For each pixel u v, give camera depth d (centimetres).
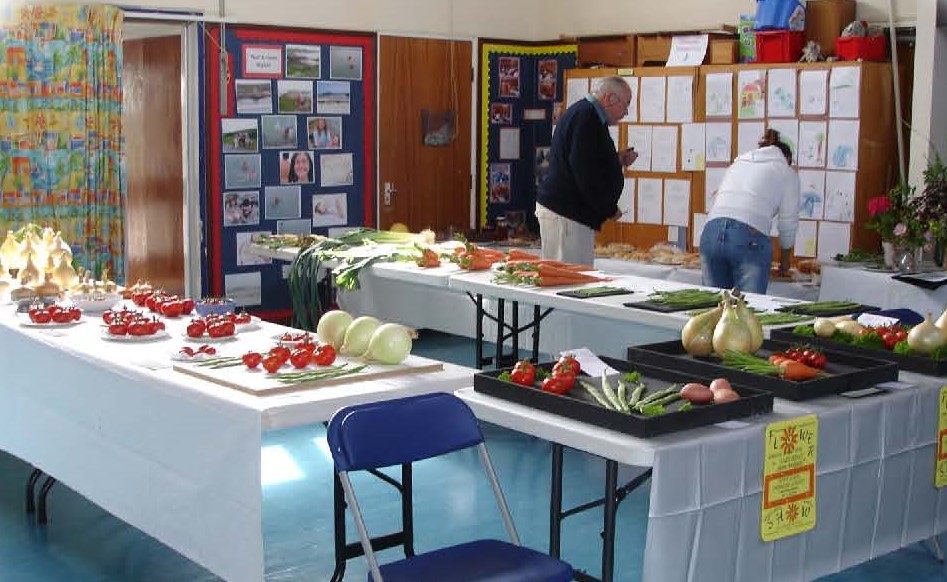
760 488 341
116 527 507
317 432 664
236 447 367
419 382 403
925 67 761
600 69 966
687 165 908
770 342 437
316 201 979
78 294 550
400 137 1023
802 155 830
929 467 399
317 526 507
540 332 709
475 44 1060
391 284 829
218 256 932
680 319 516
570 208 714
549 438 337
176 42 908
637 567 461
